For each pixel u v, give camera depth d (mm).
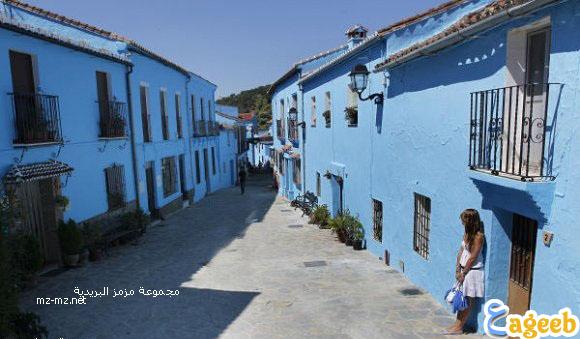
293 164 22891
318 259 10703
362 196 11656
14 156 8898
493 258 5836
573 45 4227
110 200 12961
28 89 9680
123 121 13625
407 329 6355
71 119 11055
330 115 14789
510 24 5234
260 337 6246
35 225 9922
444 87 6949
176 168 20422
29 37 9516
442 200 7156
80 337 6387
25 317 5812
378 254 10688
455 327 6191
